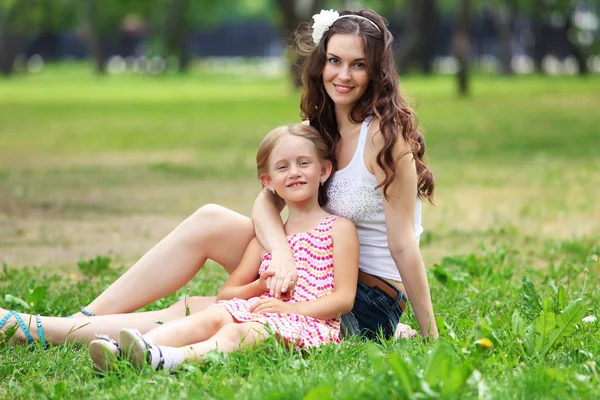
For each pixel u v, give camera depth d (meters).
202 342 3.87
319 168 4.38
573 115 23.09
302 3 33.34
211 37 83.25
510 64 49.66
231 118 22.78
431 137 17.84
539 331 4.00
